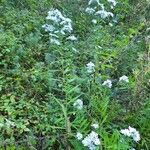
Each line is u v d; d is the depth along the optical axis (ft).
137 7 3.26
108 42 2.74
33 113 2.05
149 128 2.11
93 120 2.03
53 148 1.94
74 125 1.98
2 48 2.39
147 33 2.98
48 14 2.75
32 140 1.86
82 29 2.88
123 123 2.11
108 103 2.18
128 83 2.29
